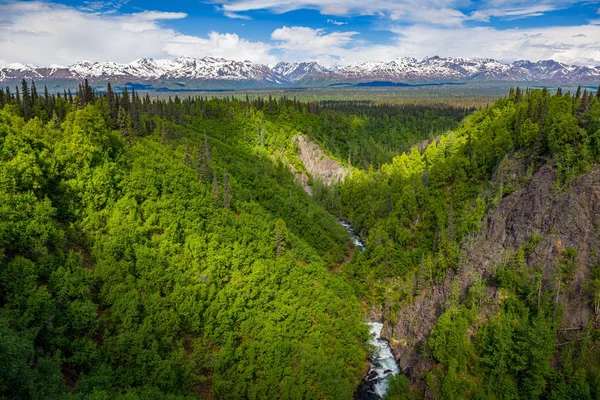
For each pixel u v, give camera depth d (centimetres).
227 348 7206
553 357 7600
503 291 8775
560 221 8844
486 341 8225
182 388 6325
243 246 9575
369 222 15300
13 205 6300
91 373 5459
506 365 7756
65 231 7056
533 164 10606
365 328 9894
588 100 12356
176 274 7656
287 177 18575
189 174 11206
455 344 8238
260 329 7975
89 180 8106
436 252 11156
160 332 6550
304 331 8588
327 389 7581
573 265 8288
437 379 8200
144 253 7488
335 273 12662
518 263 8975
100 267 6681
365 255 12381
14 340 4103
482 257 9762
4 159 7056
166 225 8638
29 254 6097
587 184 8869
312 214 15212
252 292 8506
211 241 9000
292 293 9269
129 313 6300
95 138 8950
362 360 9431
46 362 4753
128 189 8719
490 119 16638
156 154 11481
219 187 12019
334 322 9294
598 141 9125
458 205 12506
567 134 9744
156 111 19550
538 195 9531
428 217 12738
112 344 5919
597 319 7675
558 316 7938
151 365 6025
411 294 10700
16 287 5381
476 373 7975
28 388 4091
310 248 12175
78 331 5722
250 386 6975
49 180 7619
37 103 13525
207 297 7744
